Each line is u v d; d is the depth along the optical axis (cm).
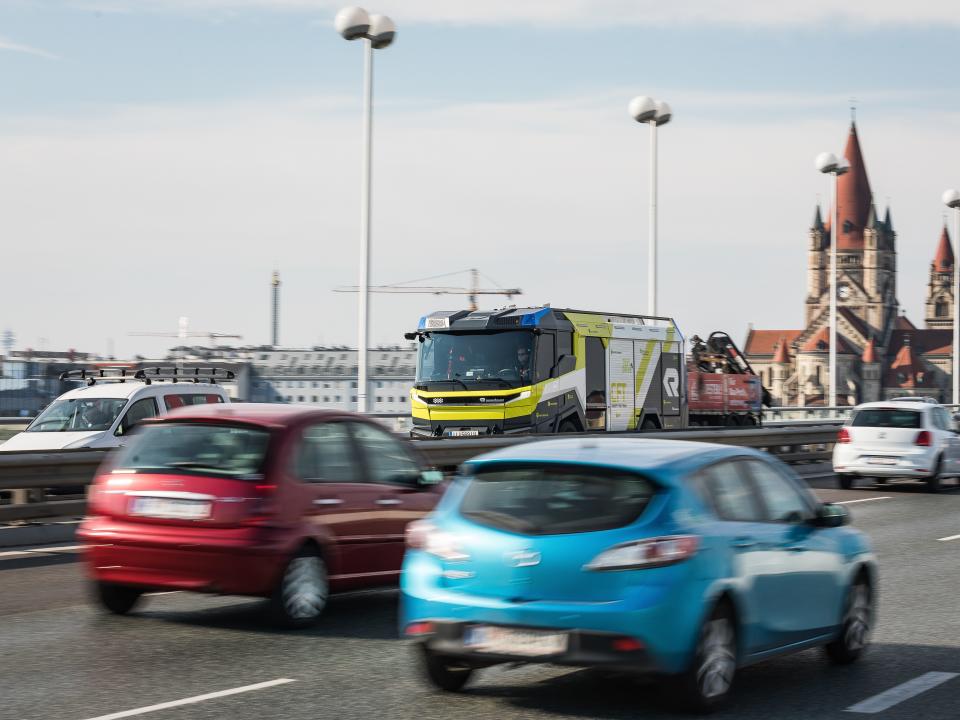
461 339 2795
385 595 1188
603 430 2972
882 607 1127
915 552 1549
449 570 733
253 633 970
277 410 1034
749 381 3906
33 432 2030
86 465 1625
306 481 999
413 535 761
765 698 773
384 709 725
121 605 1043
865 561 898
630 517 705
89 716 695
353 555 1031
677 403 3309
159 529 975
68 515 1603
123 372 2395
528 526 718
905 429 2552
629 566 693
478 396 2748
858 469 2584
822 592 838
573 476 727
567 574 702
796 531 817
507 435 2520
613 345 3028
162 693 757
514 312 2792
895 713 734
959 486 2780
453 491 759
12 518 1530
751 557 753
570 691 781
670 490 715
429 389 2795
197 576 963
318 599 1002
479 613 718
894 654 919
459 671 769
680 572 697
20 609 1070
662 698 721
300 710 718
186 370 2406
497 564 718
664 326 3275
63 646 909
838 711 738
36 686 773
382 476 1084
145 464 996
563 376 2820
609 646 690
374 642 935
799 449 3419
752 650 760
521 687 791
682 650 697
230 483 968
